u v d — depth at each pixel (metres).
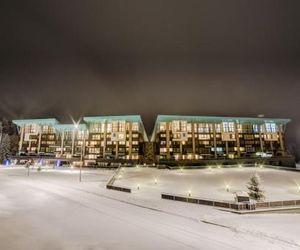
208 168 60.78
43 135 82.00
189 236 12.46
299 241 12.00
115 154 76.88
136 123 78.56
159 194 26.12
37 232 12.47
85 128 80.25
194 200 20.80
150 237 12.15
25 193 23.73
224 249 10.91
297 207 19.20
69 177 40.12
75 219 15.01
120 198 22.16
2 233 12.20
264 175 46.41
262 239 12.23
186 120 78.25
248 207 18.61
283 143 79.69
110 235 12.28
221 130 78.69
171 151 75.94
